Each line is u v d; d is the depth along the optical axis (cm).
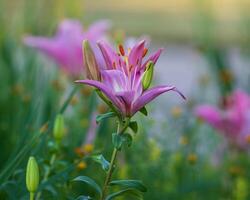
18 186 425
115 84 349
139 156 554
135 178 545
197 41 959
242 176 627
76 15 847
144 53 355
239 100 627
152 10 1819
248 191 612
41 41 662
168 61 1487
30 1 830
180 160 594
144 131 566
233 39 1391
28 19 829
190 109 764
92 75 356
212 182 591
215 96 820
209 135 643
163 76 1319
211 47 884
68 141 570
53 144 439
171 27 1716
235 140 634
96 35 654
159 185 559
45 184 414
